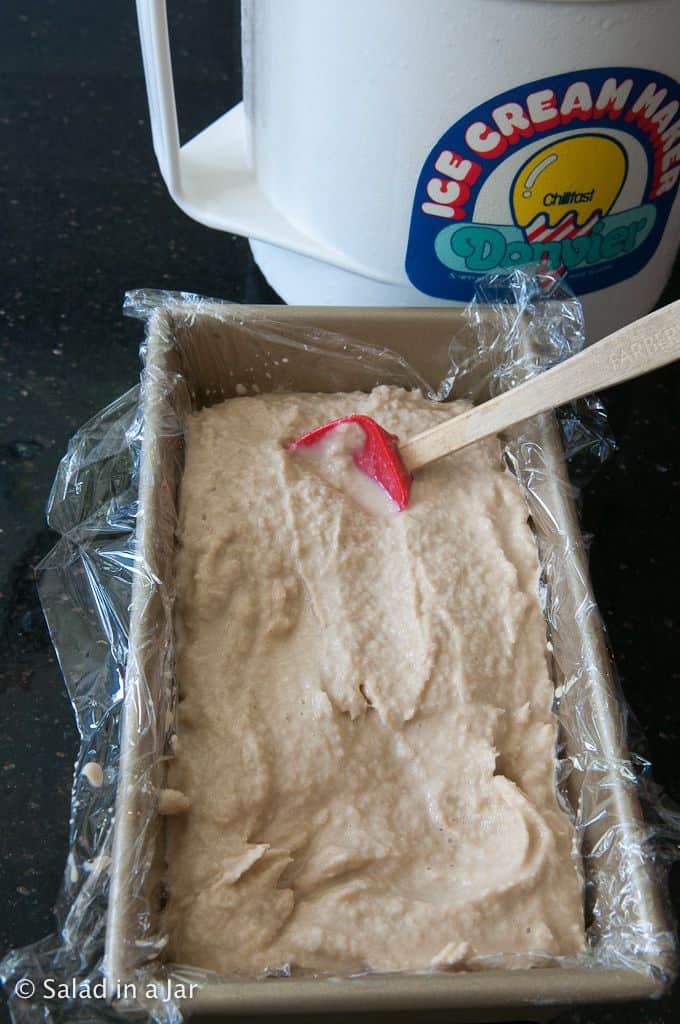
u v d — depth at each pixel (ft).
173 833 1.18
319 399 1.49
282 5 1.26
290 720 1.23
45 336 1.67
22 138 1.87
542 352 1.45
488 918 1.14
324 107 1.30
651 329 1.23
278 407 1.46
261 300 1.71
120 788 1.11
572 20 1.17
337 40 1.23
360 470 1.40
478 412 1.34
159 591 1.25
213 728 1.22
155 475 1.29
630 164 1.32
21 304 1.69
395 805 1.21
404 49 1.21
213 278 1.73
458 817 1.20
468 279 1.43
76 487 1.44
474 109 1.25
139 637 1.20
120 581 1.38
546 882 1.16
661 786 1.33
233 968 1.11
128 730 1.14
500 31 1.18
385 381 1.51
